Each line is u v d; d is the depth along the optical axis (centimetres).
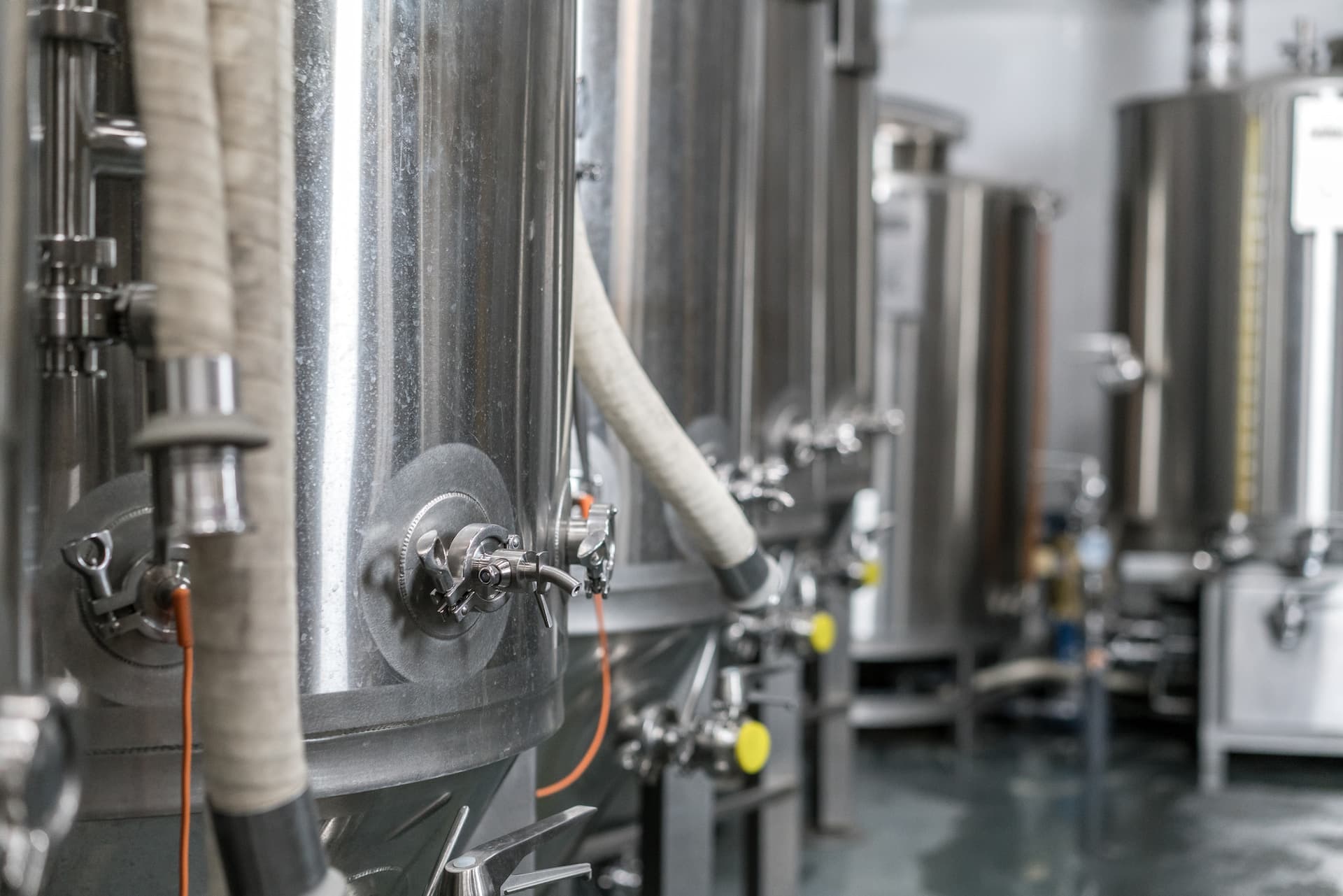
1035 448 426
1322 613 351
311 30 81
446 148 88
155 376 77
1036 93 509
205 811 82
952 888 280
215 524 60
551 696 109
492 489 94
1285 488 357
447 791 100
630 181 158
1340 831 318
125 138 75
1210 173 371
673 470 122
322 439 82
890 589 395
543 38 99
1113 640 408
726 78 169
